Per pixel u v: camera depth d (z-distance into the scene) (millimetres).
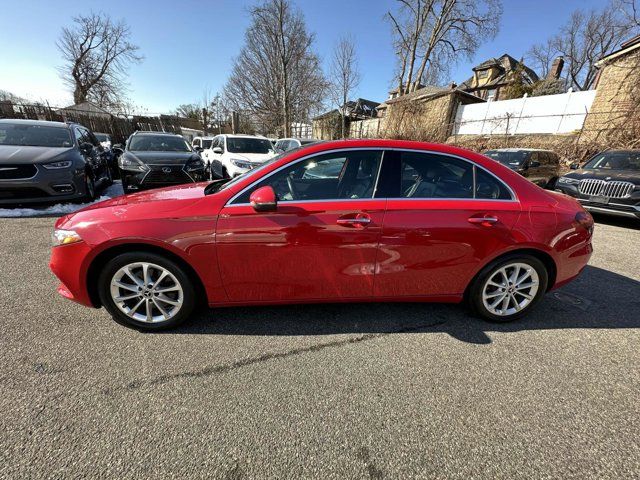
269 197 2270
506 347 2527
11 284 3191
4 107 17500
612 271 4164
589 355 2467
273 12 29188
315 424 1777
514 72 32469
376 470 1542
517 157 10500
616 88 15391
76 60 41156
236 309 2895
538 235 2645
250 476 1493
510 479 1522
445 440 1712
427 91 28547
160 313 2578
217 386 2021
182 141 8758
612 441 1741
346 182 2547
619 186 6465
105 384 1997
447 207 2529
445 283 2686
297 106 33156
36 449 1568
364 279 2570
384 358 2346
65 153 6020
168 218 2326
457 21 30391
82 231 2328
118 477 1459
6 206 6039
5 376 2020
